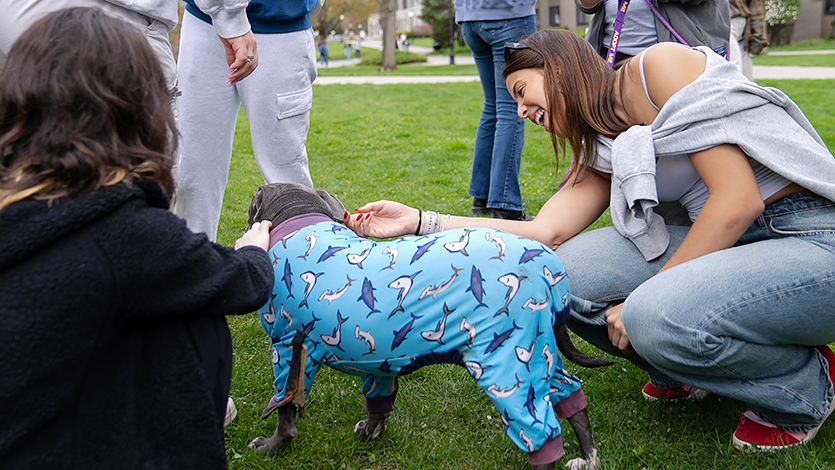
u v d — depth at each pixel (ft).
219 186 10.76
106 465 4.43
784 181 6.95
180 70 10.18
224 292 4.89
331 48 204.85
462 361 6.03
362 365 6.25
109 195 4.32
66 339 4.13
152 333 4.73
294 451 7.64
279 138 10.87
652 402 8.43
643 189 6.86
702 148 6.75
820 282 6.46
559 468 7.03
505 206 16.17
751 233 7.29
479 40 15.97
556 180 20.99
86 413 4.40
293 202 7.29
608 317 7.52
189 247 4.59
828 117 32.24
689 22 10.62
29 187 4.18
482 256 5.99
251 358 9.89
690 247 7.00
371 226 8.07
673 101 6.87
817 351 7.16
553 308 6.28
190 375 4.74
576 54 7.43
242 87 10.63
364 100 49.21
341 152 27.35
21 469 4.15
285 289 6.52
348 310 6.07
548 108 7.48
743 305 6.50
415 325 5.94
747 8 19.75
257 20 10.14
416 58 118.11
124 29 4.69
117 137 4.51
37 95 4.27
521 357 5.88
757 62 74.33
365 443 7.82
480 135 16.84
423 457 7.52
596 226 15.42
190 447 4.71
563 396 6.64
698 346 6.57
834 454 7.07
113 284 4.32
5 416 4.03
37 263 4.10
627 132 7.11
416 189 20.42
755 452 7.20
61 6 7.66
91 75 4.40
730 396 7.01
